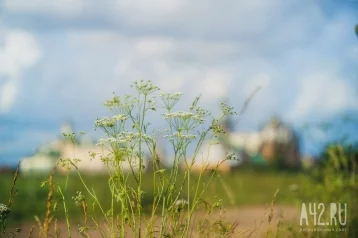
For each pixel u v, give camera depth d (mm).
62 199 1818
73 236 2539
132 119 1765
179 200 1824
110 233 1779
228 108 1785
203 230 1887
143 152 1763
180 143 1768
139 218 1750
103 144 1757
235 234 1917
